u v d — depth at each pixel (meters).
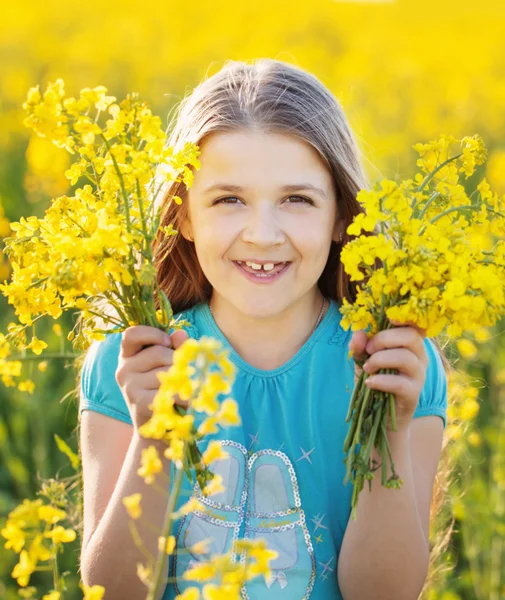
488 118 8.76
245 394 2.15
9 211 5.23
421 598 2.59
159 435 1.39
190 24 14.88
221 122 1.99
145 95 8.84
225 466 2.06
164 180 1.79
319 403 2.13
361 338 1.75
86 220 1.74
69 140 1.61
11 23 13.64
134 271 1.71
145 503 1.88
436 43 14.72
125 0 15.98
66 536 1.49
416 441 2.13
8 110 7.67
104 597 1.96
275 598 2.00
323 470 2.09
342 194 2.14
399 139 7.21
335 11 16.94
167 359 1.76
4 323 4.18
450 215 1.81
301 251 2.00
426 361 1.76
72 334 1.90
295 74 2.19
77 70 9.84
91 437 2.15
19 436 3.64
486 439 3.85
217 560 1.35
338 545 2.08
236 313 2.19
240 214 1.99
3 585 3.04
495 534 3.10
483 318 1.57
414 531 1.93
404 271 1.60
